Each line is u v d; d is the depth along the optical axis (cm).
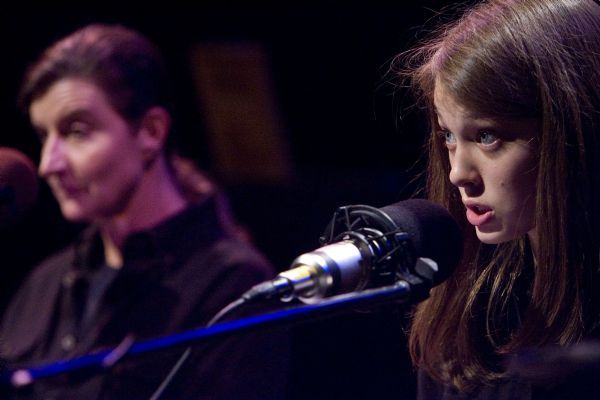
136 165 638
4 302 1119
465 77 393
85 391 575
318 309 343
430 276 371
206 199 647
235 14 1196
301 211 1226
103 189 631
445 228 404
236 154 1249
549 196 398
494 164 400
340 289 369
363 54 1100
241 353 583
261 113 1213
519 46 395
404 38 1007
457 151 410
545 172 396
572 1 412
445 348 476
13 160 515
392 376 987
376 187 1134
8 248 1124
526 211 407
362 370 1001
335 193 1184
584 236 406
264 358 590
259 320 335
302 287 363
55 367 301
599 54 405
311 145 1196
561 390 397
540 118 394
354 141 1149
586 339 420
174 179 664
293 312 340
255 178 1252
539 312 428
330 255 371
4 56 1165
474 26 410
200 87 1237
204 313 607
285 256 1238
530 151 397
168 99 661
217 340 329
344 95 1142
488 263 470
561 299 417
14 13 1165
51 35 1184
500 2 418
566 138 395
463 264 472
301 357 1034
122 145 633
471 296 467
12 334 689
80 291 664
